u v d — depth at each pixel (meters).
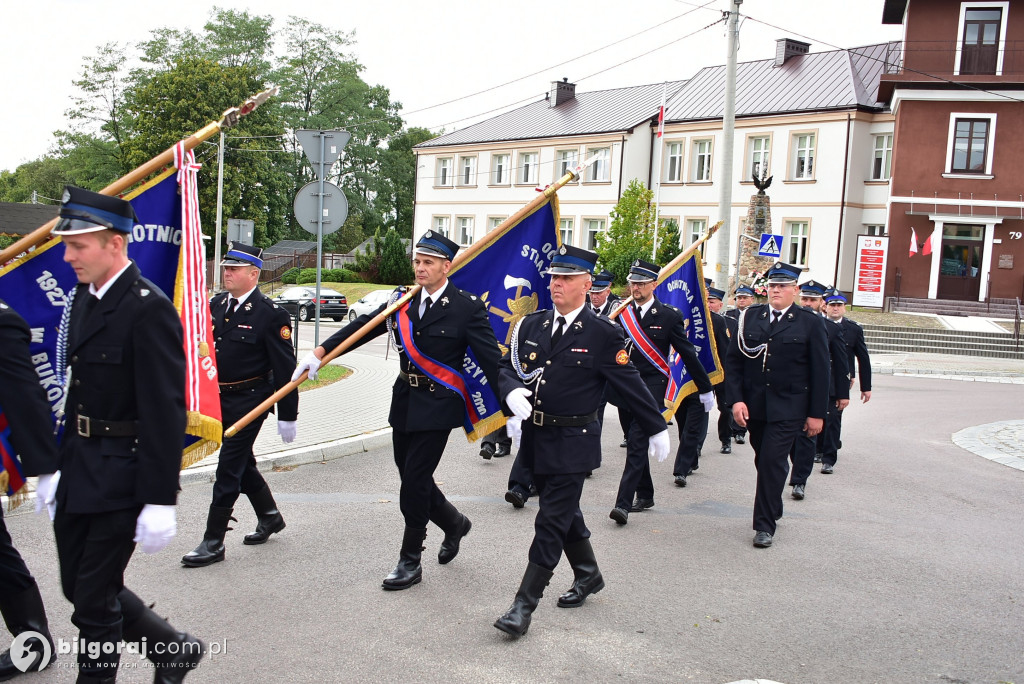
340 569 5.64
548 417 4.95
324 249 62.59
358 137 65.19
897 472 9.63
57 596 4.97
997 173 31.64
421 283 5.36
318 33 62.44
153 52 53.69
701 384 7.71
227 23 56.59
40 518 6.39
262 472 8.27
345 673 4.16
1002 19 31.75
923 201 32.28
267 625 4.70
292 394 5.90
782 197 38.16
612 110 45.56
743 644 4.69
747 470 9.60
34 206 45.09
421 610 5.00
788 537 6.88
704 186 40.69
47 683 3.96
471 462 9.31
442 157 51.28
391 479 8.14
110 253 3.41
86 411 3.46
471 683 4.10
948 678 4.36
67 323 3.90
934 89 32.00
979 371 22.05
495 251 6.25
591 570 5.23
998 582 5.88
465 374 5.55
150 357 3.38
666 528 7.03
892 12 35.91
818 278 37.22
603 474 8.99
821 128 36.91
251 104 4.13
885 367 22.03
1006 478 9.41
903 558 6.38
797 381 6.77
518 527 6.80
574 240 44.56
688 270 8.95
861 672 4.39
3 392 3.48
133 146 47.66
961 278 32.34
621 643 4.64
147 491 3.34
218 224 42.50
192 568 5.55
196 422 3.95
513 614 4.64
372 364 17.45
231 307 5.85
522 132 47.47
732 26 19.09
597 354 5.00
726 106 19.23
